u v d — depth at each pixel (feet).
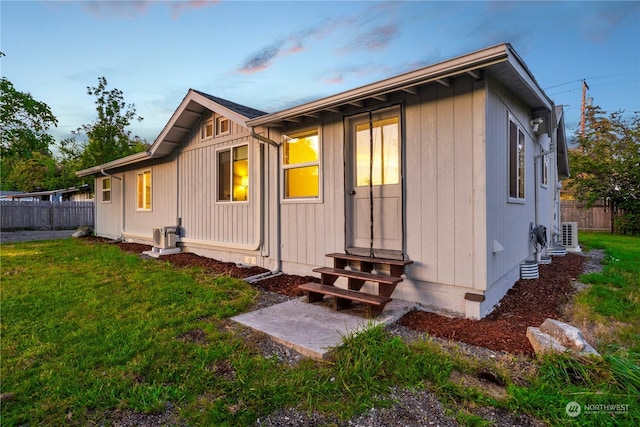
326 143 16.31
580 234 44.42
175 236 26.81
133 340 9.82
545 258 22.26
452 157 12.28
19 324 11.10
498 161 13.20
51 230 58.59
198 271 19.29
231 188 22.31
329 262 16.34
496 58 9.82
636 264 21.06
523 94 15.49
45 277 17.72
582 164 49.16
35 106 31.12
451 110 12.30
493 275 12.51
